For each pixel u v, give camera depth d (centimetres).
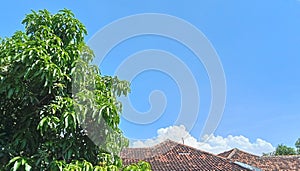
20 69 468
